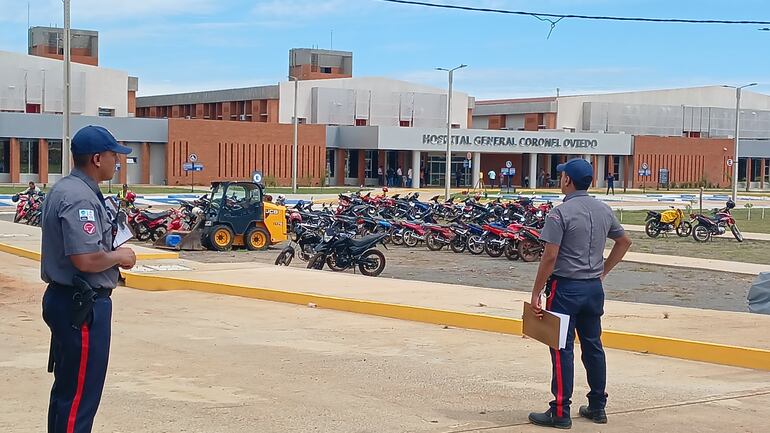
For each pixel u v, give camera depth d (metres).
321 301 14.80
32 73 73.44
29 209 32.25
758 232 35.44
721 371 10.25
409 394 8.78
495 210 33.41
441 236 27.06
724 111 97.44
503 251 25.27
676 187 87.88
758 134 99.00
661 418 8.01
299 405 8.27
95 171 5.73
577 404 8.49
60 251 5.59
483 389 9.05
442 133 76.62
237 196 25.67
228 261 22.88
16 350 10.77
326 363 10.24
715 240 31.78
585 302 7.55
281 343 11.51
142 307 14.57
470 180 81.88
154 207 42.47
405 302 14.16
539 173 84.88
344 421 7.75
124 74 79.25
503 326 12.57
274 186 72.69
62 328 5.64
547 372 9.94
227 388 8.91
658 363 10.67
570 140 81.50
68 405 5.68
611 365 10.51
